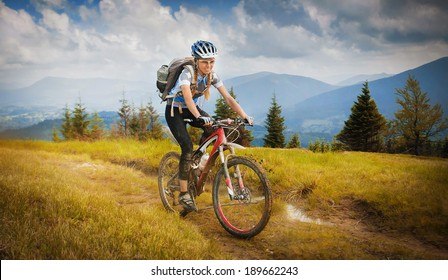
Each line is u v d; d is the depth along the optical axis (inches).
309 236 152.6
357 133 1926.7
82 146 470.0
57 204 168.6
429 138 1534.2
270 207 145.4
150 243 135.9
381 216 180.4
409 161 378.9
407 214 174.6
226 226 161.9
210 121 152.1
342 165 307.7
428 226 162.2
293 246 142.5
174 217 178.7
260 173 147.8
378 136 1907.0
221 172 162.2
